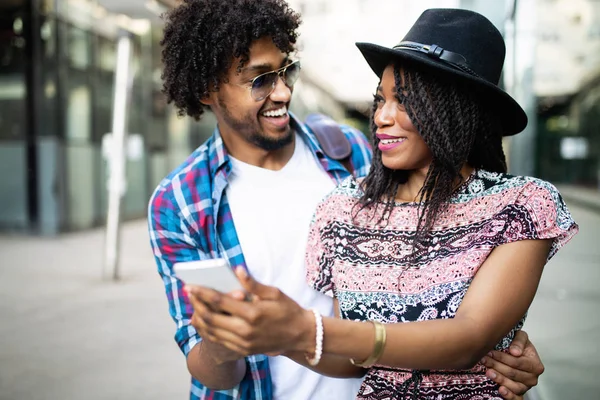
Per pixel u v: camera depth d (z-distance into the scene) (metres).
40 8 11.70
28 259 9.29
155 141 16.59
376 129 1.36
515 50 5.28
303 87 19.67
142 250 10.34
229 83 1.63
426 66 1.23
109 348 4.92
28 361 4.59
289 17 1.66
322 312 1.68
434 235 1.28
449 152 1.23
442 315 1.23
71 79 12.48
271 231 1.68
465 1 4.36
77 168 12.79
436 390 1.26
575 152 9.68
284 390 1.64
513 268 1.17
